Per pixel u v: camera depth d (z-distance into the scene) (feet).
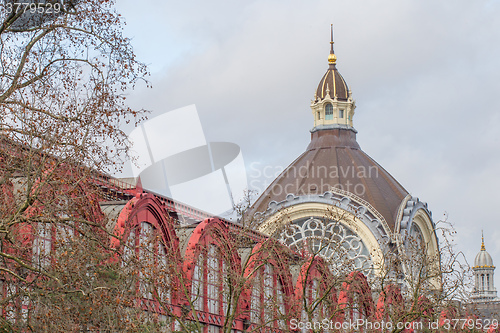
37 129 100.78
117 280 106.83
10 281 102.63
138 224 153.69
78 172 102.42
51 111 104.53
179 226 183.62
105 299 102.22
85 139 101.96
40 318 97.50
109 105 106.93
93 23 109.09
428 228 357.41
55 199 101.76
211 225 172.45
